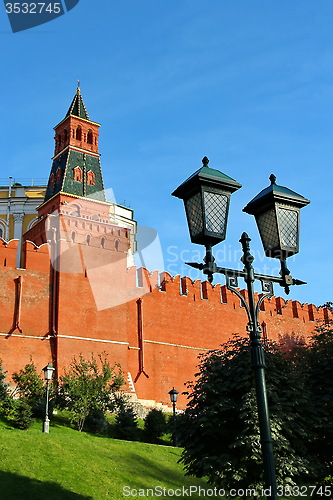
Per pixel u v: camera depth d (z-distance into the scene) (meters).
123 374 44.81
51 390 39.03
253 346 11.23
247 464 18.48
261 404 10.84
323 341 23.44
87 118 53.69
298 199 11.91
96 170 51.66
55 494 23.69
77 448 29.66
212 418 19.16
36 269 44.38
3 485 23.34
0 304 42.19
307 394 20.03
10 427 33.44
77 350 43.38
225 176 11.40
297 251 11.86
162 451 33.09
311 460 19.53
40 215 50.28
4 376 38.03
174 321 49.91
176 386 48.03
